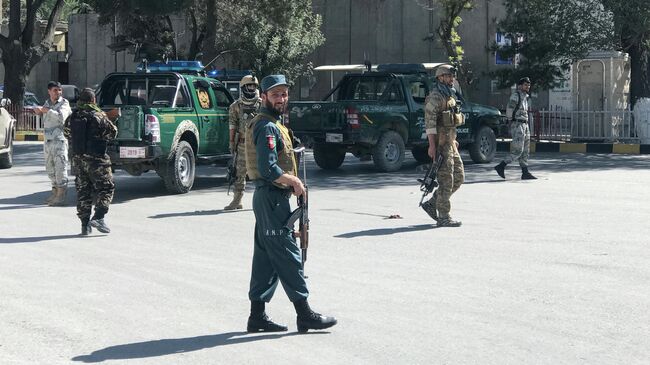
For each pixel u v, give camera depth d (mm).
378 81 22812
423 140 22766
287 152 7516
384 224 13508
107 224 13859
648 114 29219
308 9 40812
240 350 7094
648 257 10688
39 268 10391
